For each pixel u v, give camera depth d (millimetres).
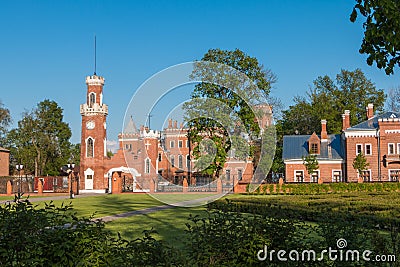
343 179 55531
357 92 75375
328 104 72500
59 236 6863
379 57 8383
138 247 6773
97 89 67812
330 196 31766
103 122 67250
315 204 25078
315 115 71750
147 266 6609
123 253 6770
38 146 79562
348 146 54250
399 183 44781
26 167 78688
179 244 13992
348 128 54531
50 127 81250
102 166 66250
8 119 74062
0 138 76750
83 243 6918
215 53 41781
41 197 46062
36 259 6566
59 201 38469
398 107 75562
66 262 6773
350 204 23781
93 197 45750
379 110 74688
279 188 44438
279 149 62594
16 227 6758
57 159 80875
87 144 66938
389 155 52625
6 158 75438
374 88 75938
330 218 7965
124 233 16984
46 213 7340
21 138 78875
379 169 53125
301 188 44719
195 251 7047
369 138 53781
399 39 7840
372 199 26703
